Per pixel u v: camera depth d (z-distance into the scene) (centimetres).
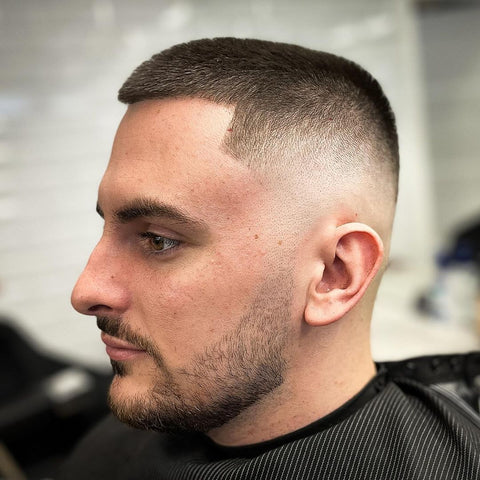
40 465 148
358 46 224
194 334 51
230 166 49
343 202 54
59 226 205
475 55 233
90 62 203
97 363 180
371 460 52
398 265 223
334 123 55
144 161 51
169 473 60
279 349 52
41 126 200
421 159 228
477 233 192
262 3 216
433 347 162
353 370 57
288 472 52
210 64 53
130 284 52
